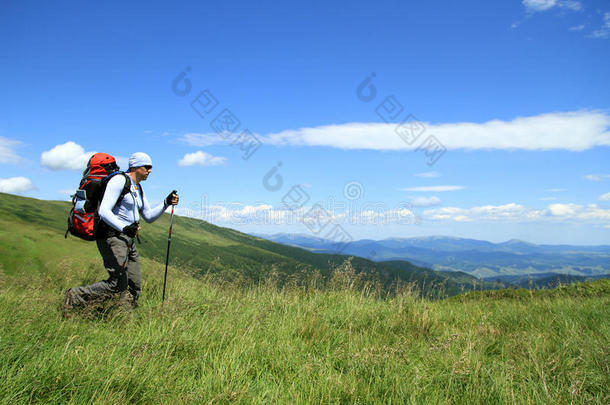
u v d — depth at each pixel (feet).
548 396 10.62
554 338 17.01
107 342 12.71
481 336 17.04
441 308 25.23
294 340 15.44
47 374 9.43
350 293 25.48
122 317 16.08
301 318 18.19
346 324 18.88
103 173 17.11
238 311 18.93
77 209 16.60
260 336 15.39
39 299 16.40
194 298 20.51
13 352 10.21
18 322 13.12
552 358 13.75
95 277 25.23
